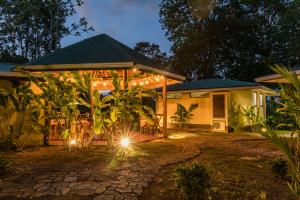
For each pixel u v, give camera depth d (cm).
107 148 853
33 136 935
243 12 2916
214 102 1569
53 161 675
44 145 939
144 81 1290
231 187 476
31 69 855
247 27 2686
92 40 991
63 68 839
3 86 889
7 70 894
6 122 870
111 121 812
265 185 494
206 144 997
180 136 1253
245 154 793
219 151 845
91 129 875
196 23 3005
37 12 3297
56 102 832
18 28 3303
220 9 2798
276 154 792
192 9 3005
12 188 464
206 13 2891
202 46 2819
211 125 1564
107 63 810
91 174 548
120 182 494
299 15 2445
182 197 429
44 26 3484
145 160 681
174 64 2962
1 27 3231
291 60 2430
